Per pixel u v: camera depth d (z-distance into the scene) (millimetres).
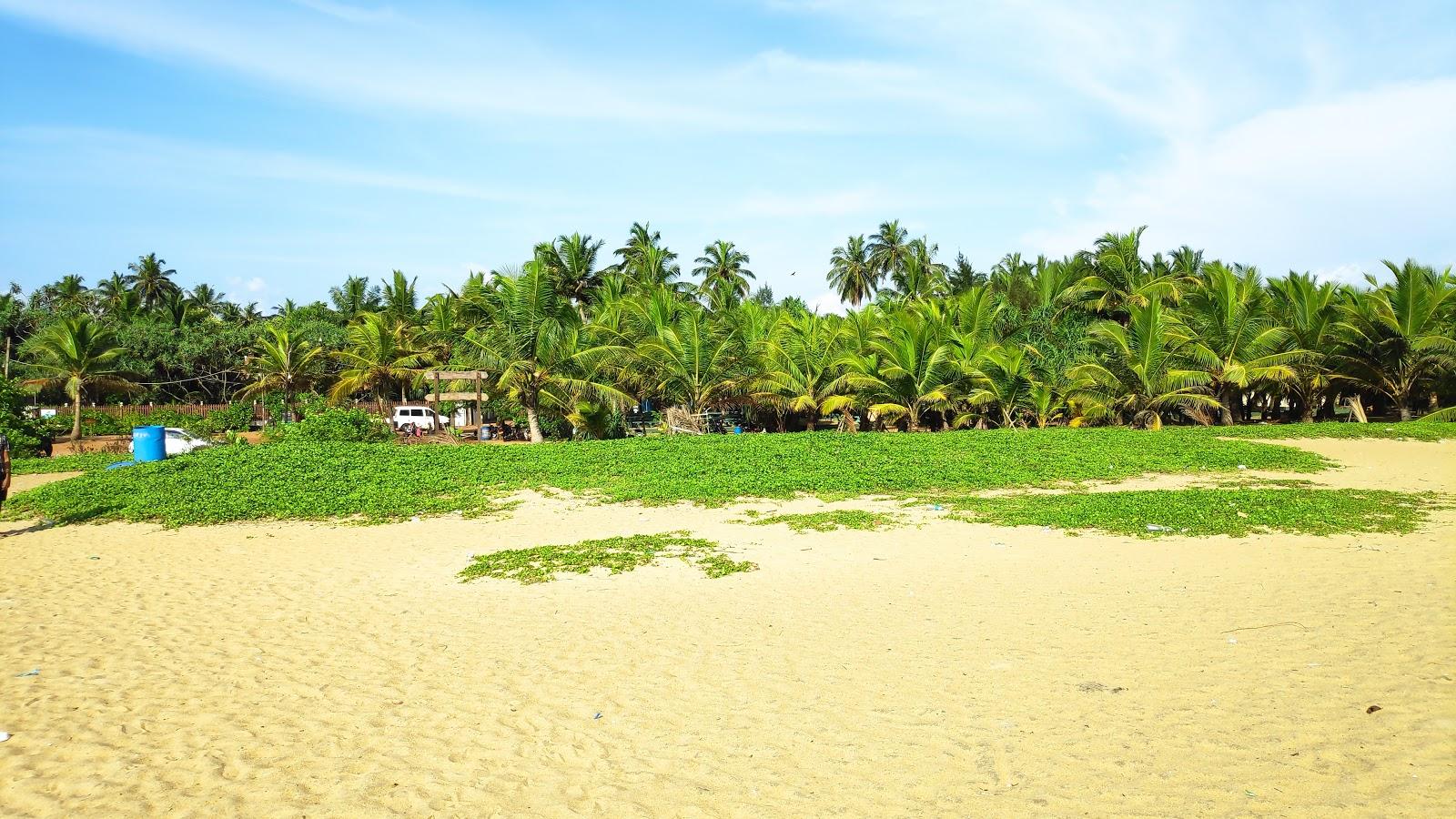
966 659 6906
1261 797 4387
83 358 42188
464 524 15477
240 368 54875
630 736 5648
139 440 24938
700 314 33781
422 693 6555
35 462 28516
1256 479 19391
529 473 20922
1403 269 33156
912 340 33906
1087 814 4332
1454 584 8516
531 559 11789
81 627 8609
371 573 11305
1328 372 35094
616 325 34406
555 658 7359
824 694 6270
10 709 6234
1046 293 45594
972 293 38438
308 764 5281
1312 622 7355
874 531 13664
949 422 37969
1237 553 10773
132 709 6242
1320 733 5070
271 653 7629
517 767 5219
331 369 54531
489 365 29656
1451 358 32344
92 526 15469
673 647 7574
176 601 9773
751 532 13898
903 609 8648
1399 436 27156
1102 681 6219
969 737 5367
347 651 7695
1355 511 13844
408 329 47719
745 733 5621
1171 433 28250
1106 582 9422
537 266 29203
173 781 5055
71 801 4805
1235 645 6852
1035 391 34375
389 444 26719
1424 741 4867
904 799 4629
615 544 12758
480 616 8883
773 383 35250
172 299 68875
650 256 59719
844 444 24812
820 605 8938
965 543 12383
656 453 23641
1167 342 34094
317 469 20953
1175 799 4422
